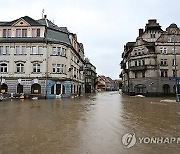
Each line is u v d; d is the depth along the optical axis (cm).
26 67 3659
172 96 4838
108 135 884
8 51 3700
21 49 3700
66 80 3819
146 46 5109
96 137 848
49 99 3331
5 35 3781
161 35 5091
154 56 4991
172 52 5031
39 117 1365
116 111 1723
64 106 2131
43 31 3747
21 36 3762
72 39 4359
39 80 3622
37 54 3672
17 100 3073
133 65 5303
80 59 5588
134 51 5325
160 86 4919
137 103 2616
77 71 4959
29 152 657
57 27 4394
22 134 895
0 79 3628
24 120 1244
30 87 3625
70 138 831
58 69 3753
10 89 3625
